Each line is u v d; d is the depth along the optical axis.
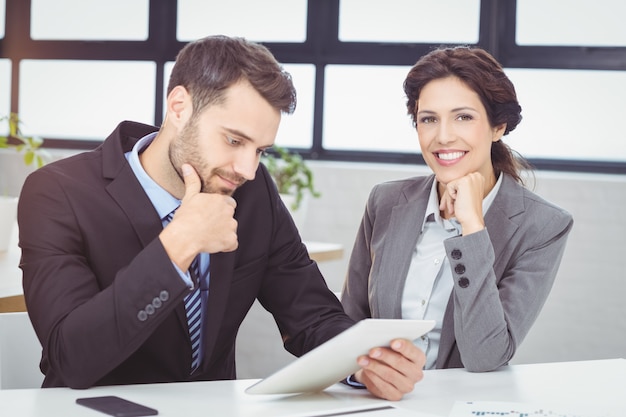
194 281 1.59
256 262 1.71
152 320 1.34
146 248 1.36
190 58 1.48
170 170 1.57
